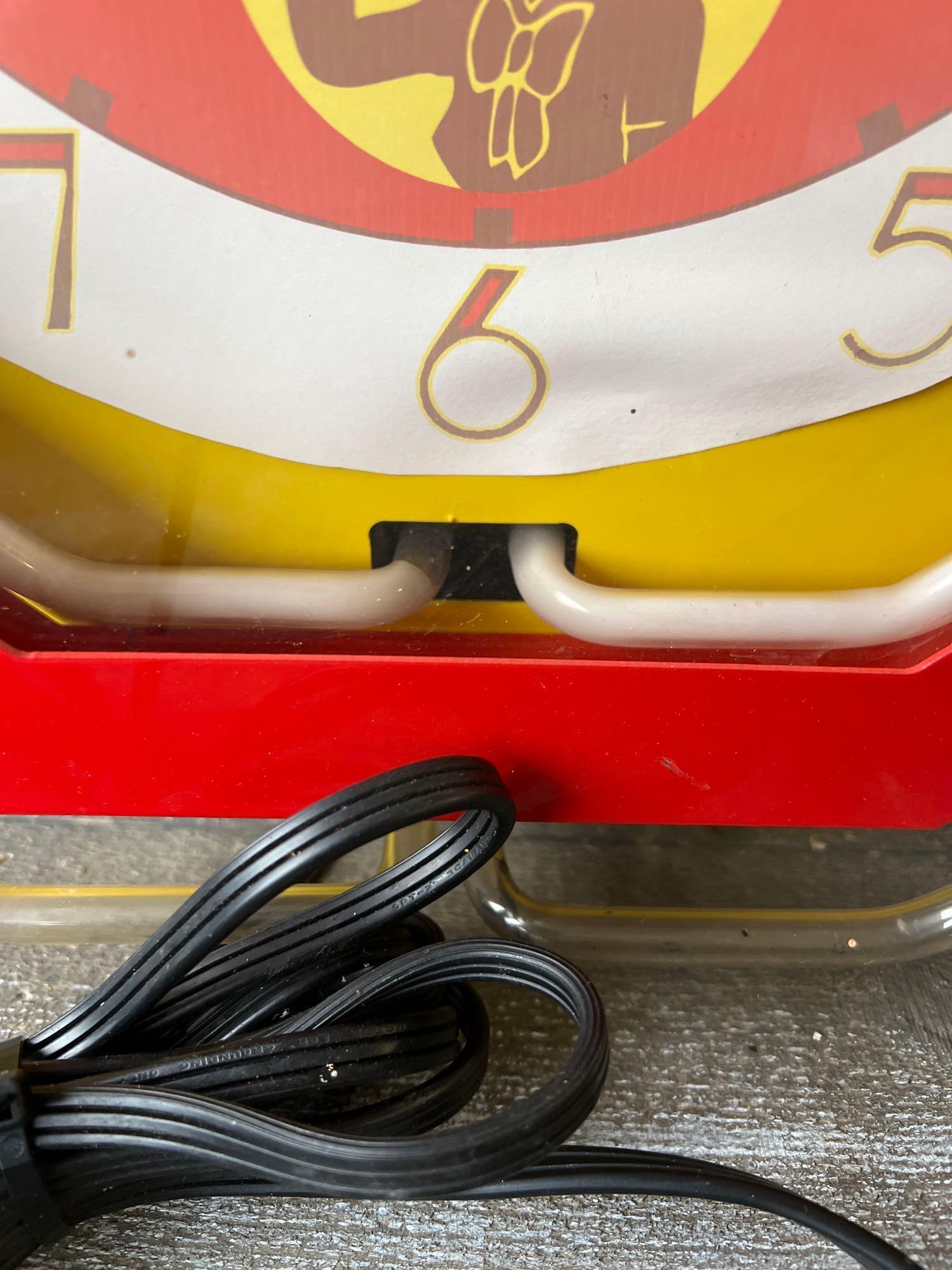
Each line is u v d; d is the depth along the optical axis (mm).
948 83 335
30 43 327
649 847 708
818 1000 592
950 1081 550
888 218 366
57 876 676
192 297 383
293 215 362
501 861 608
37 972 591
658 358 404
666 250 374
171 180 354
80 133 344
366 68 332
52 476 446
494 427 426
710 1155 512
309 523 467
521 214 364
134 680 458
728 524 472
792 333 396
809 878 689
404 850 605
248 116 341
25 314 388
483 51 329
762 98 340
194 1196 453
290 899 609
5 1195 411
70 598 467
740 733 483
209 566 480
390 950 527
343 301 385
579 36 327
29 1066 429
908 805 516
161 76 333
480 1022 511
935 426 436
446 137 347
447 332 394
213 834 711
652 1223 477
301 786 510
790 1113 532
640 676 458
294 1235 469
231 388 412
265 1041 430
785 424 429
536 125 344
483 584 500
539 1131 382
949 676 456
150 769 498
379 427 424
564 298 385
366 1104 519
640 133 347
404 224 366
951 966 613
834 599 474
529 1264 461
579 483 452
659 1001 588
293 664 452
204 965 496
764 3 322
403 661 454
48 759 490
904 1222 484
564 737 488
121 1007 464
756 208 363
